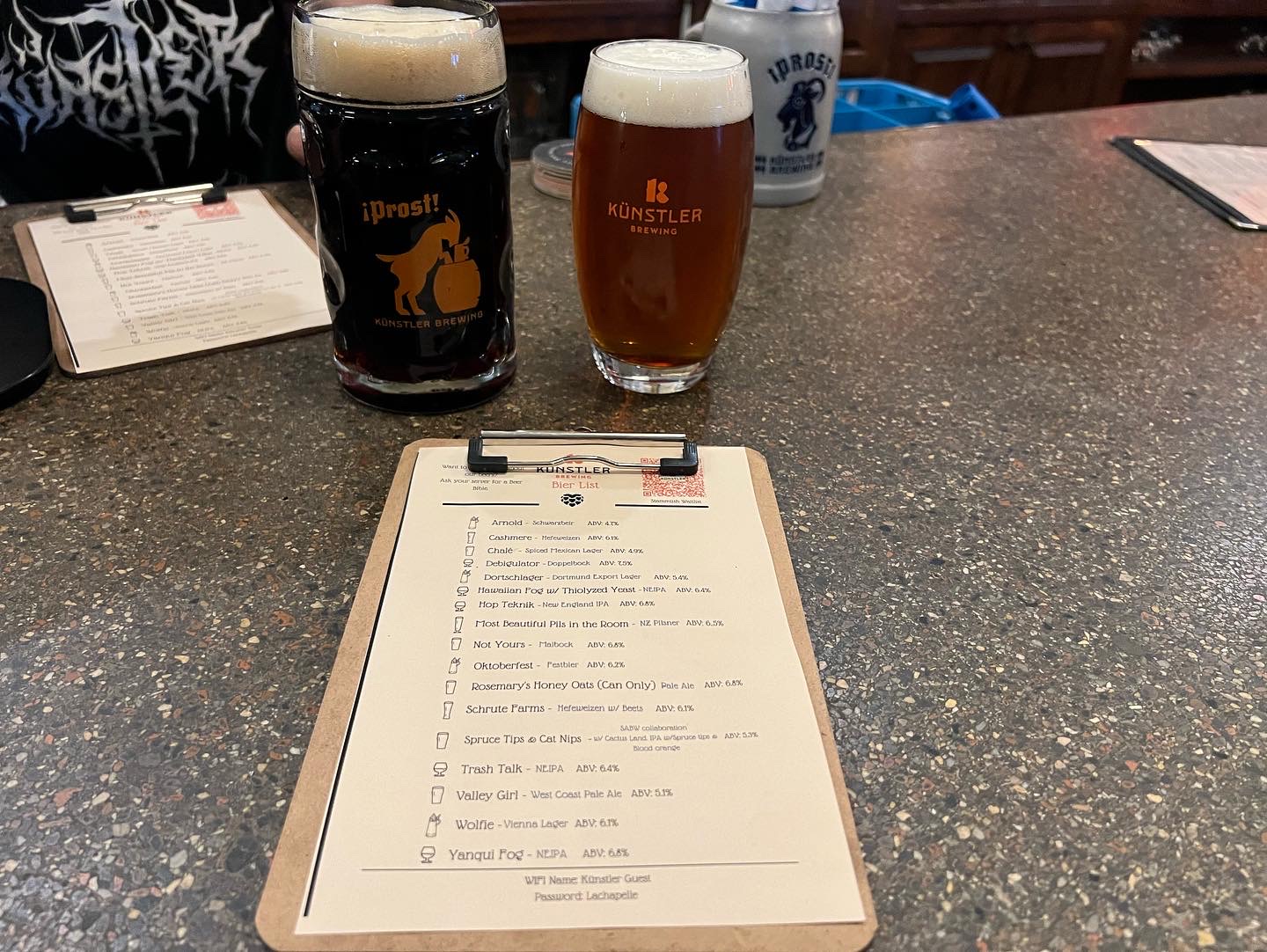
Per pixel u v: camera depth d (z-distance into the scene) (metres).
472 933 0.29
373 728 0.36
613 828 0.32
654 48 0.53
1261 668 0.40
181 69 1.21
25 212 0.77
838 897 0.31
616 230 0.51
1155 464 0.54
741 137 0.49
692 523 0.47
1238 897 0.31
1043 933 0.30
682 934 0.30
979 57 2.25
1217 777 0.35
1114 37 2.34
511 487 0.48
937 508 0.49
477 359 0.54
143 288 0.66
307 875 0.31
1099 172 0.99
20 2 1.10
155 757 0.35
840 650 0.40
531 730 0.36
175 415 0.54
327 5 0.48
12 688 0.37
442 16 0.47
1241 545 0.47
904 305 0.71
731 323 0.68
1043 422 0.57
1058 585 0.44
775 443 0.54
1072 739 0.37
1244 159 1.02
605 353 0.58
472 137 0.46
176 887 0.31
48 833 0.32
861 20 2.10
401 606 0.41
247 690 0.37
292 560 0.44
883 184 0.94
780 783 0.34
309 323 0.63
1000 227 0.85
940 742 0.36
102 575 0.43
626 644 0.39
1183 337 0.68
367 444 0.53
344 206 0.47
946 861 0.32
